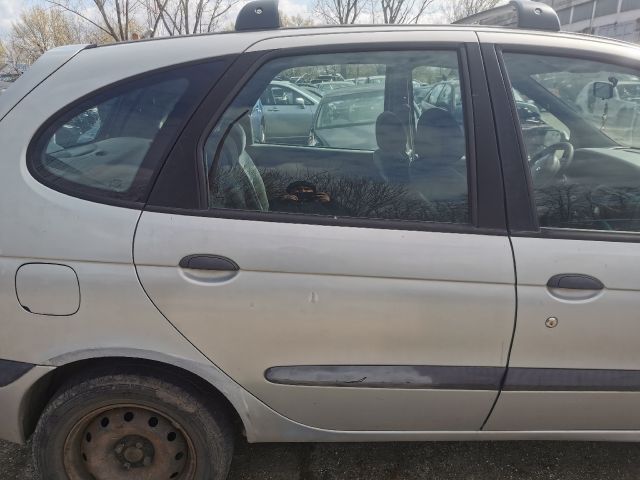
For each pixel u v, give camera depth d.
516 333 1.60
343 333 1.59
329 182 1.70
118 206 1.56
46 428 1.66
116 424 1.70
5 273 1.55
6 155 1.59
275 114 2.34
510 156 1.61
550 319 1.59
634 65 1.71
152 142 1.60
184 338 1.59
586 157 1.78
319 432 1.75
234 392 1.65
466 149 1.63
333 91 2.50
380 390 1.65
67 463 1.70
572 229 1.62
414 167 1.70
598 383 1.66
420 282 1.56
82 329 1.58
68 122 1.62
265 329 1.58
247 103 1.65
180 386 1.65
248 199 1.62
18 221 1.55
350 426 1.74
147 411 1.68
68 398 1.63
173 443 1.72
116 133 1.62
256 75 1.65
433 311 1.57
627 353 1.65
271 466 2.10
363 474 2.06
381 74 1.96
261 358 1.62
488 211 1.59
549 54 1.70
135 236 1.54
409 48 1.68
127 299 1.55
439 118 1.73
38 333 1.58
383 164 1.74
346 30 1.72
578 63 1.71
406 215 1.62
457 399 1.67
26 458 2.12
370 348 1.61
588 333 1.61
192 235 1.54
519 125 1.64
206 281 1.55
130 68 1.65
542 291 1.57
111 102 1.63
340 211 1.64
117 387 1.62
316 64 1.69
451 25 1.77
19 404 1.65
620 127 1.83
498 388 1.66
